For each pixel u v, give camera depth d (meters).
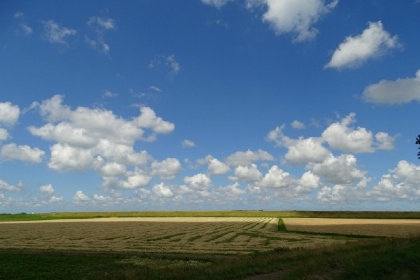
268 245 43.06
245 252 36.31
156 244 45.44
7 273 26.20
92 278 23.83
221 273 19.59
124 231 69.88
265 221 106.94
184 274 19.89
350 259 20.33
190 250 38.47
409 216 132.38
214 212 164.38
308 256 25.86
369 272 17.17
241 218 130.62
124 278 20.14
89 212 169.62
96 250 38.88
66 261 31.23
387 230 67.81
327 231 66.19
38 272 26.52
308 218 125.06
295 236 56.66
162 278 18.94
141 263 29.97
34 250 39.06
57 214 163.38
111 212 169.62
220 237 55.72
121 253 36.00
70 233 65.38
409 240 28.91
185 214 161.12
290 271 18.77
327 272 17.80
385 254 21.19
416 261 18.67
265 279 18.12
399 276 16.47
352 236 56.09
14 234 63.31
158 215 159.62
